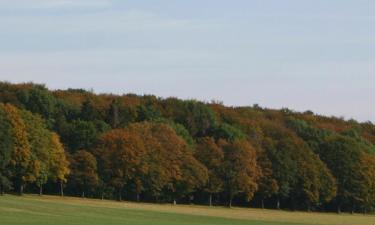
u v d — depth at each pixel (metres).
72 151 170.12
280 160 183.12
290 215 156.88
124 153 165.00
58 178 159.62
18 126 146.00
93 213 106.50
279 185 183.25
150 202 173.88
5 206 104.25
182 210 144.75
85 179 161.75
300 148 186.88
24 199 126.19
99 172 165.50
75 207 116.44
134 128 175.50
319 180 186.00
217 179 176.12
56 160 155.38
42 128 154.12
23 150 146.38
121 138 166.12
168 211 132.75
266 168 182.62
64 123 177.25
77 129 172.38
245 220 116.94
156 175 167.75
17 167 147.12
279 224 109.00
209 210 154.00
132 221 91.75
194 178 171.38
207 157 177.62
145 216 108.81
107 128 181.88
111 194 169.50
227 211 155.25
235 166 177.00
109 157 165.62
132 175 165.50
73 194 171.62
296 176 184.25
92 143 170.62
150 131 174.62
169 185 169.88
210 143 178.88
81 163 162.12
